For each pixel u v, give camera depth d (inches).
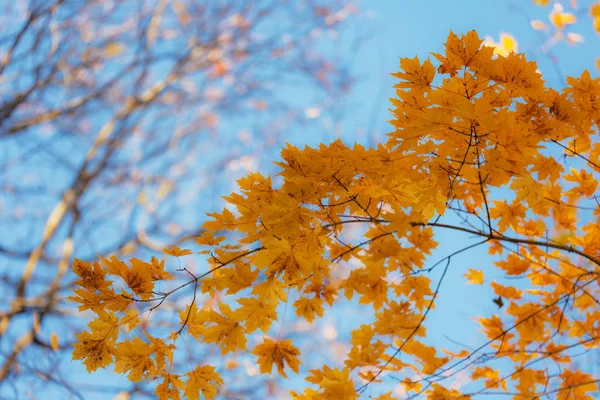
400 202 141.5
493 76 136.8
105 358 142.0
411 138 137.9
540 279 159.8
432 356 156.0
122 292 141.1
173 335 143.4
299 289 150.2
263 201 142.7
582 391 159.0
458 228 146.6
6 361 249.6
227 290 142.9
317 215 139.6
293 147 137.5
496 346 160.6
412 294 152.9
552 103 137.8
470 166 141.5
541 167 146.2
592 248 156.9
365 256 150.6
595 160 148.2
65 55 323.9
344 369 149.5
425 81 137.6
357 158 137.4
